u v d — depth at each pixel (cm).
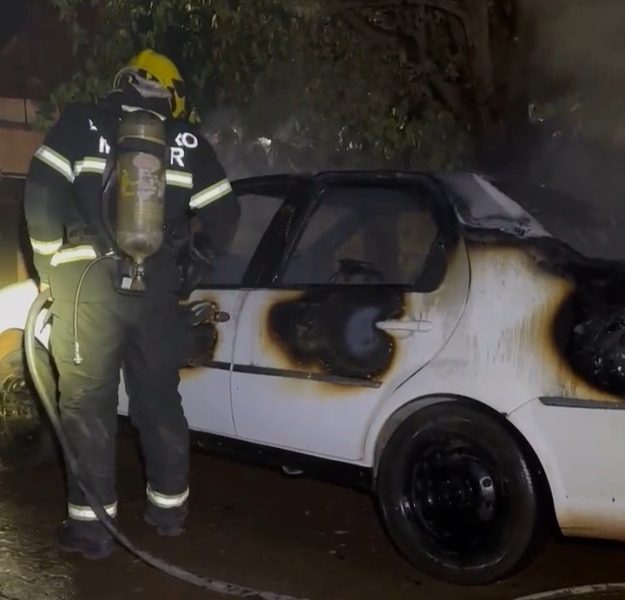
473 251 425
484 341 412
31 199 427
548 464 399
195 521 519
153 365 449
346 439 444
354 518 529
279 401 461
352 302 445
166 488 475
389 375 432
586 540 414
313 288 462
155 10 737
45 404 457
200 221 459
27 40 1010
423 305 429
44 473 587
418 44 768
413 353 427
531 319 406
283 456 470
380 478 444
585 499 396
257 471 609
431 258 436
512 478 409
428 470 433
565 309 401
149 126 417
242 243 523
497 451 412
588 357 393
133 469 605
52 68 991
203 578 437
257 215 522
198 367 490
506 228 427
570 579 448
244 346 473
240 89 757
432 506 433
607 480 391
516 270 414
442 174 458
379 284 448
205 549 481
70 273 432
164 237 439
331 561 469
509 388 405
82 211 432
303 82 757
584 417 393
